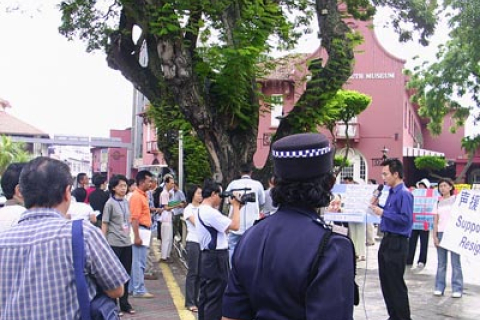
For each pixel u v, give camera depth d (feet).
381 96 102.17
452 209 26.37
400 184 22.68
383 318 25.55
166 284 34.32
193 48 34.91
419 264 42.34
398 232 22.25
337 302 7.05
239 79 33.60
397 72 101.71
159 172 97.45
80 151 183.93
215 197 23.07
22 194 9.87
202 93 34.17
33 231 9.43
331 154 8.15
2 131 137.69
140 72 41.75
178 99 33.58
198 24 32.99
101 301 9.46
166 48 32.37
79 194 32.37
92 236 9.53
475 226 25.48
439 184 31.07
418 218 41.16
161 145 51.85
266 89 47.06
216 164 35.27
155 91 41.65
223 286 22.27
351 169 103.24
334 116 40.63
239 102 34.58
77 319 9.18
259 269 7.61
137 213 29.50
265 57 36.42
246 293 7.92
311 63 36.52
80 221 9.66
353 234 43.80
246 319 7.97
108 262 9.53
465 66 88.12
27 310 9.02
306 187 7.84
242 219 27.76
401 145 101.40
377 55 102.32
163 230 43.55
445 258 30.99
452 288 30.68
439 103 91.81
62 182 9.89
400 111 101.71
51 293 9.07
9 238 9.41
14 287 9.16
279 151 8.01
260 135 101.81
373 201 23.65
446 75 89.61
